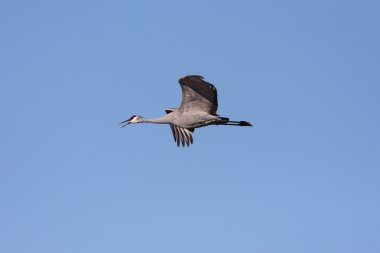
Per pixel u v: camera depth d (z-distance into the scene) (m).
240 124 41.91
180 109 41.44
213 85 40.22
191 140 43.72
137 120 43.12
